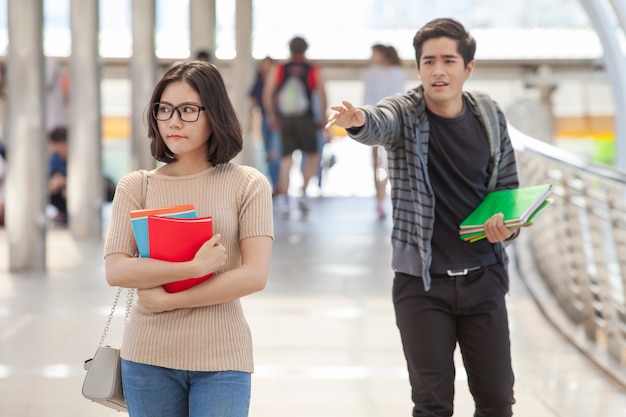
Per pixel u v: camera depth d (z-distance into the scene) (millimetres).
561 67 27266
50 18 26016
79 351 8641
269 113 18422
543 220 11805
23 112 12609
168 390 4078
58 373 7938
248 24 23453
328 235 16359
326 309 10578
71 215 16109
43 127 12773
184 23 28141
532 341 9477
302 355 8664
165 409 4102
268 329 9617
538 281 11930
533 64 27281
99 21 15875
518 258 12766
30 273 12648
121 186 4164
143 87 16812
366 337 9367
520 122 20750
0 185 17344
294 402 7312
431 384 5176
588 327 9570
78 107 15859
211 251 3908
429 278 5133
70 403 7156
